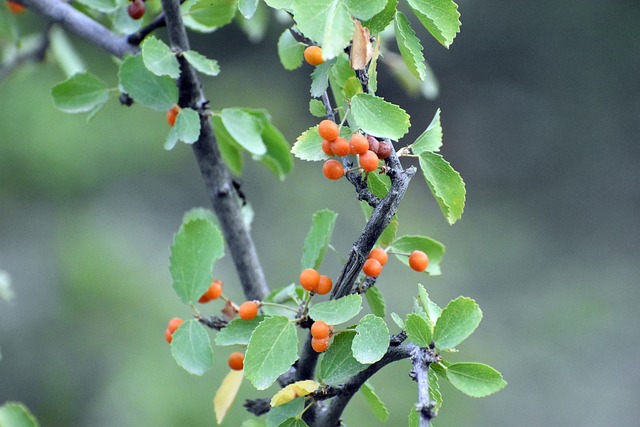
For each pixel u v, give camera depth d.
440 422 9.97
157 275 10.77
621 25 18.14
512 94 18.48
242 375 2.78
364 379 2.36
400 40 2.29
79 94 3.12
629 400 11.57
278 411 2.44
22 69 5.12
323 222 2.64
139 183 13.15
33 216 12.02
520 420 11.32
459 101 18.38
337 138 2.21
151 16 3.79
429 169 2.33
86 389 9.48
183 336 2.59
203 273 2.64
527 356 12.50
